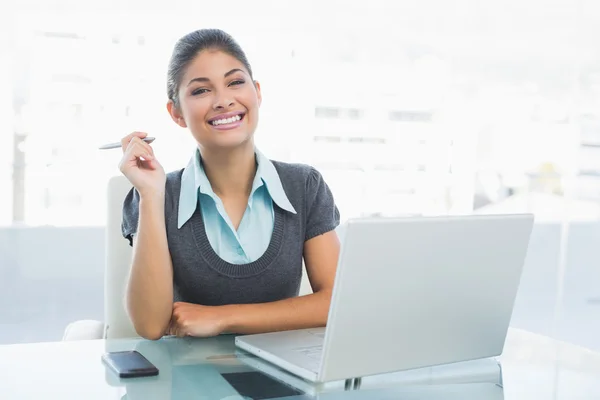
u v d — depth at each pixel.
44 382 1.05
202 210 1.53
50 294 2.94
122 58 2.79
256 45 2.96
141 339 1.33
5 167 2.78
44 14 2.71
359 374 1.03
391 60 3.17
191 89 1.47
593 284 3.75
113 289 1.61
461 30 3.28
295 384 1.06
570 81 3.50
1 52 2.69
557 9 3.42
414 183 3.29
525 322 3.56
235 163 1.52
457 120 3.33
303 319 1.40
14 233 2.85
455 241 1.05
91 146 2.82
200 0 2.85
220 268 1.50
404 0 3.17
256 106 1.51
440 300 1.07
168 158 2.84
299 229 1.58
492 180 3.43
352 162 3.16
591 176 3.62
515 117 3.44
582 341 3.36
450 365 1.20
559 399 1.04
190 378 1.08
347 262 0.96
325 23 3.04
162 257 1.41
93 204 2.89
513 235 1.12
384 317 1.02
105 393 1.00
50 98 2.76
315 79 3.06
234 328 1.35
